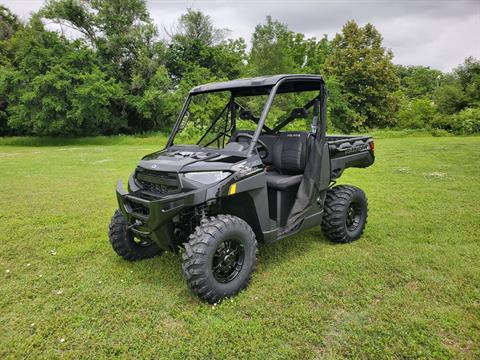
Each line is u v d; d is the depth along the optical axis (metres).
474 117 22.33
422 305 2.64
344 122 25.94
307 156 3.50
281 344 2.26
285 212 3.49
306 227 3.46
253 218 3.05
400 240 3.95
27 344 2.31
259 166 3.00
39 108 21.44
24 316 2.63
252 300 2.75
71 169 9.77
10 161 11.70
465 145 13.81
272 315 2.56
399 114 27.38
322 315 2.53
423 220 4.61
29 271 3.38
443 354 2.14
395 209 5.16
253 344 2.25
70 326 2.49
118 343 2.31
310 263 3.37
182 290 2.95
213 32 28.53
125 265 3.46
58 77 21.05
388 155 11.39
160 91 23.62
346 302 2.70
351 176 7.88
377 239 3.99
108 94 21.41
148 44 25.67
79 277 3.22
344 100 26.02
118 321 2.54
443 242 3.86
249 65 27.52
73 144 21.23
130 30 24.84
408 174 8.02
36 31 22.22
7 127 26.05
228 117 3.90
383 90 27.52
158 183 2.91
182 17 27.91
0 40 26.48
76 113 20.67
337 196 3.79
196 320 2.52
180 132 3.72
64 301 2.83
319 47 33.72
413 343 2.22
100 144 21.00
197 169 2.76
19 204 5.88
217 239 2.64
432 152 11.88
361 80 27.30
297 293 2.85
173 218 2.82
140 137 23.12
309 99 3.70
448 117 24.17
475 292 2.79
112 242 3.41
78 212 5.39
